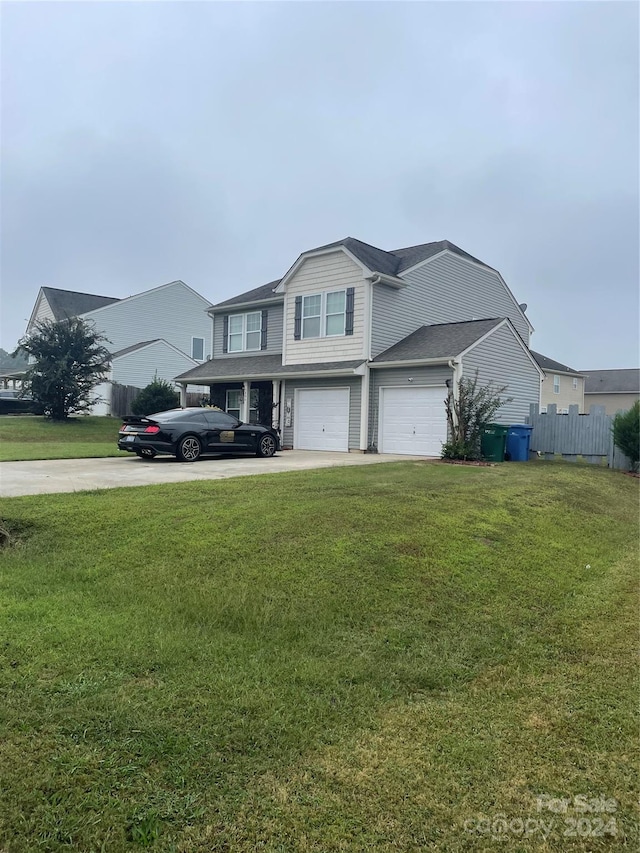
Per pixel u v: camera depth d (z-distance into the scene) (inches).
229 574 195.2
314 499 294.5
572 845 88.4
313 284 746.8
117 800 89.3
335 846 84.9
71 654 133.1
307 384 753.0
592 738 119.6
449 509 303.4
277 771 100.9
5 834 81.3
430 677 143.4
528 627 185.9
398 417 673.0
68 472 411.5
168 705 116.5
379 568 212.5
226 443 562.3
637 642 177.2
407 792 98.1
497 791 100.3
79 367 1050.7
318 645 154.1
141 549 212.5
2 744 99.6
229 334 924.0
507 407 721.6
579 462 659.4
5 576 181.3
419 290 761.6
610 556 289.6
